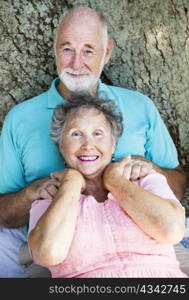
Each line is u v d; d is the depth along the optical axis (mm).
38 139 3043
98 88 3174
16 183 3148
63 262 2377
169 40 3645
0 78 3557
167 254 2400
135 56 3645
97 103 2582
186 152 3863
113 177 2488
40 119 3082
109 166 2570
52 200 2391
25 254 2926
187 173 3779
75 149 2551
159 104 3744
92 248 2373
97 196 2625
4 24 3508
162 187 2498
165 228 2295
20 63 3566
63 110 2609
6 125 3096
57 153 3033
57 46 3051
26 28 3533
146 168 2584
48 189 2549
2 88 3572
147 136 3221
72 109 2584
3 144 3102
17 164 3111
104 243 2381
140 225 2352
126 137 3109
